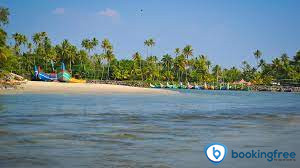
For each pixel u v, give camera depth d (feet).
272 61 565.53
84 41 543.80
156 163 37.63
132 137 55.11
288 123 78.69
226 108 128.47
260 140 53.42
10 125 66.74
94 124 71.77
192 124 75.00
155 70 554.46
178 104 144.36
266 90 519.19
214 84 572.92
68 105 121.90
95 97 181.57
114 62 558.15
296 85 525.34
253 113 107.14
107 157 40.09
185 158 40.27
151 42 565.94
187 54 577.43
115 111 104.42
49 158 39.14
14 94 187.01
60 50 519.60
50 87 255.29
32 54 519.60
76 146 46.42
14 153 41.39
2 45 237.86
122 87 298.35
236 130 65.41
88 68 534.37
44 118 80.43
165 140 52.60
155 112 104.17
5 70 245.45
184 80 608.60
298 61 554.46
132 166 36.19
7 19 232.12
